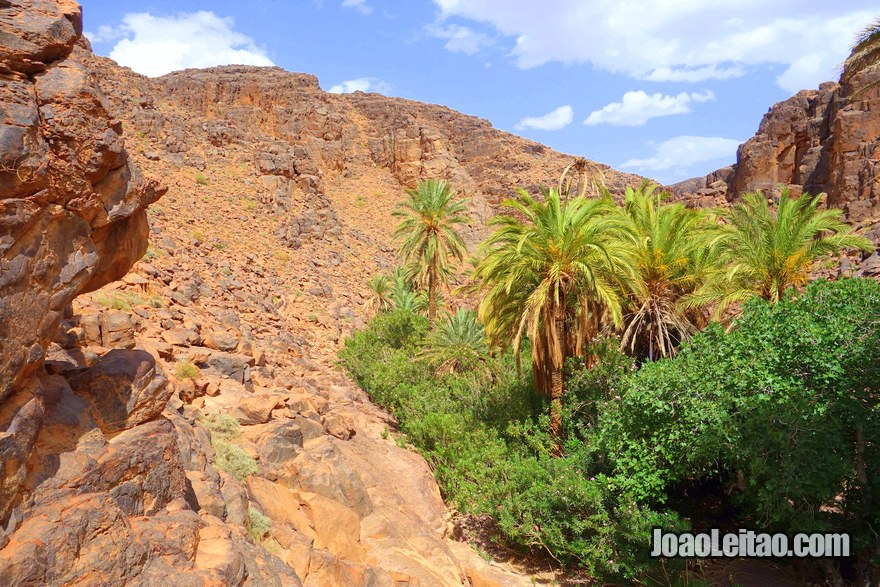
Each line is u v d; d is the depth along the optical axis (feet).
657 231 76.69
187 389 45.01
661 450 47.39
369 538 44.47
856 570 45.93
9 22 18.49
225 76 316.60
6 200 17.28
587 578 52.65
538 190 281.54
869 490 44.21
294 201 182.09
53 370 23.58
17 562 16.15
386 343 105.09
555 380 64.03
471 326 90.89
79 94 19.65
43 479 18.93
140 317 55.52
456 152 329.93
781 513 42.42
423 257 115.85
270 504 36.09
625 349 85.15
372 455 62.90
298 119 308.81
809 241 75.51
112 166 21.76
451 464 66.08
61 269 19.80
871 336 44.47
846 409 44.27
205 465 32.45
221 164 175.01
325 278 147.43
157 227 108.17
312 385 77.20
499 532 60.49
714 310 78.79
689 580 46.73
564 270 61.36
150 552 20.77
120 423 23.54
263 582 25.34
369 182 310.86
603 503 51.44
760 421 43.04
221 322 76.95
